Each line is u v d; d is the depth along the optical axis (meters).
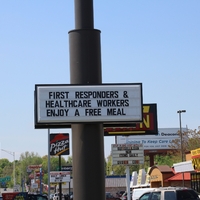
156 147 73.25
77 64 10.07
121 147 21.94
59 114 9.85
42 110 9.84
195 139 65.44
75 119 9.86
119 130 21.34
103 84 10.02
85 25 10.22
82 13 10.24
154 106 21.61
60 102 9.89
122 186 69.56
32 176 96.19
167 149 73.19
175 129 73.81
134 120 9.99
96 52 10.16
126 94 10.05
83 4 10.27
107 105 9.97
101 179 9.84
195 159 34.09
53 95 9.90
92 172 9.77
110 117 9.94
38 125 10.12
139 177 56.16
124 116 9.98
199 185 38.00
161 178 45.91
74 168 9.91
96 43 10.20
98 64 10.18
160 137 73.38
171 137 73.56
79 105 9.91
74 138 9.99
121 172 95.81
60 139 33.25
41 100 9.87
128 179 21.84
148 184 51.03
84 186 9.73
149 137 73.12
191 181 39.78
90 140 9.89
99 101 9.96
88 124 9.95
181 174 43.72
